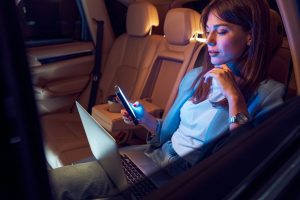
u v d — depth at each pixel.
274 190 0.78
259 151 0.84
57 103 2.46
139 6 2.24
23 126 0.30
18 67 0.29
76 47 2.51
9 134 0.30
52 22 2.39
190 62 1.80
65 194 1.12
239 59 1.22
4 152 0.30
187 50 1.84
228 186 0.68
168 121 1.46
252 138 0.88
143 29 2.24
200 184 0.66
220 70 1.18
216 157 0.77
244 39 1.17
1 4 0.27
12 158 0.31
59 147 1.78
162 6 2.53
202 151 1.21
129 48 2.39
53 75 2.39
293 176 0.87
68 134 2.00
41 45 2.39
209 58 1.36
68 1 2.45
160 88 2.08
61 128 2.10
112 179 1.15
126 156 1.39
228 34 1.17
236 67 1.24
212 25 1.21
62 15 2.44
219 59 1.23
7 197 0.32
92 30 2.55
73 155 1.72
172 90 1.83
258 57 1.15
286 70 1.37
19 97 0.29
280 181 0.81
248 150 0.83
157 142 1.51
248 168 0.76
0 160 0.30
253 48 1.15
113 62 2.51
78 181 1.19
